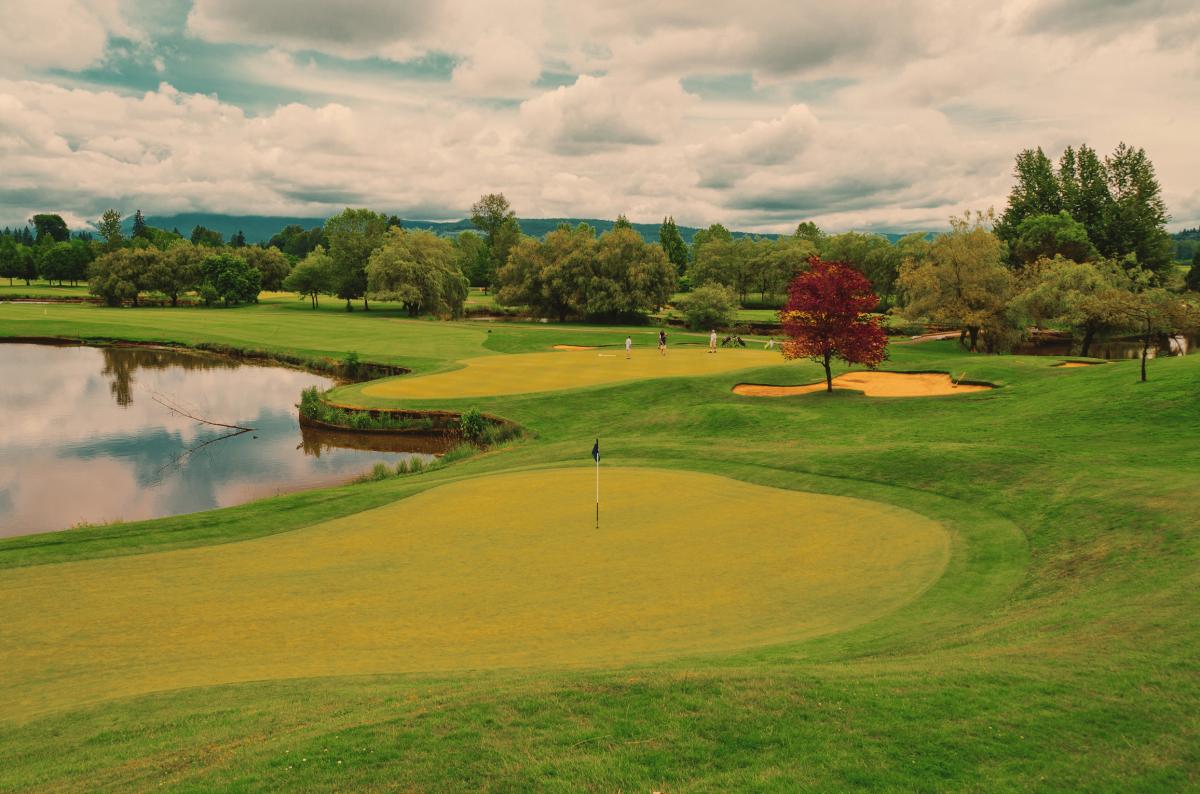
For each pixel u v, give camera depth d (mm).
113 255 132625
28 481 34594
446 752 8688
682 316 113000
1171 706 9234
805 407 40625
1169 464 22609
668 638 13070
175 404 51469
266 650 13031
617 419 41312
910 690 9984
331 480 34781
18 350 76875
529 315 120312
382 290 108000
